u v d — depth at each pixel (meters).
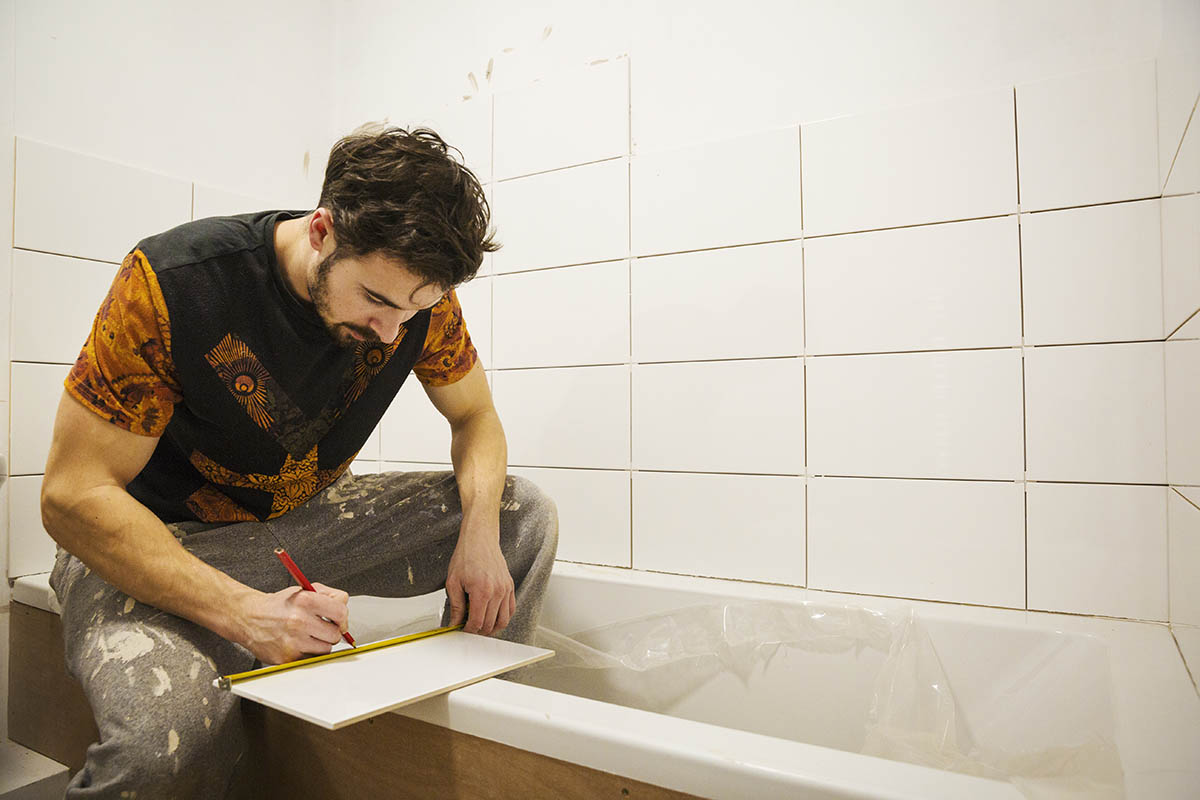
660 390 1.68
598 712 0.77
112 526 0.88
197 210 1.85
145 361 0.93
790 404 1.54
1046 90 1.34
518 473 1.86
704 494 1.62
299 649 0.90
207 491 1.12
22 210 1.53
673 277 1.67
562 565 1.75
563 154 1.82
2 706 1.48
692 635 1.44
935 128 1.42
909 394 1.43
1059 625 1.21
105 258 1.67
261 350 1.02
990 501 1.37
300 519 1.18
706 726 0.74
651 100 1.72
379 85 2.15
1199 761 0.73
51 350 1.57
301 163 2.13
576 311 1.79
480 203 0.94
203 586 0.89
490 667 0.91
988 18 1.39
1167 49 1.15
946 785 0.62
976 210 1.39
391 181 0.86
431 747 0.84
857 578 1.47
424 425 2.00
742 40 1.62
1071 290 1.31
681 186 1.67
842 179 1.50
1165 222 1.19
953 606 1.37
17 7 1.54
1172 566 1.20
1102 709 0.95
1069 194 1.32
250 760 1.00
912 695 1.19
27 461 1.53
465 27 2.00
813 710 1.29
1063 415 1.32
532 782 0.77
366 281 0.90
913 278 1.43
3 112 1.51
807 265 1.53
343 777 0.91
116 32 1.71
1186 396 1.07
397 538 1.23
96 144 1.67
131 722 0.80
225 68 1.95
